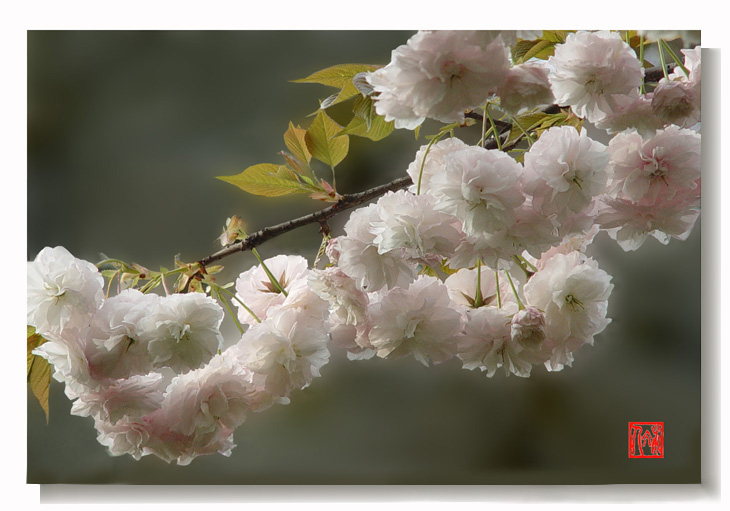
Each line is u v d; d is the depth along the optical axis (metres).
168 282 2.36
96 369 2.06
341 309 2.07
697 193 2.09
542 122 2.10
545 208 2.03
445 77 2.02
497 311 2.06
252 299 2.13
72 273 2.06
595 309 2.07
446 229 2.03
